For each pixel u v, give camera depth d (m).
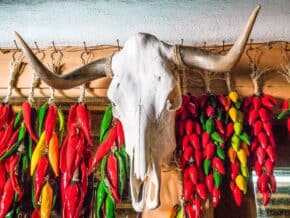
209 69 1.35
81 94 1.67
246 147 1.54
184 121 1.56
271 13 1.82
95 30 1.92
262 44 1.80
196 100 1.60
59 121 1.64
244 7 1.81
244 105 1.62
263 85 1.71
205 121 1.56
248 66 1.75
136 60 1.36
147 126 1.28
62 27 1.91
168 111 1.34
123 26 1.90
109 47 1.88
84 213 1.83
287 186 2.02
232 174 1.53
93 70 1.43
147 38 1.40
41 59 1.85
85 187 1.54
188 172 1.52
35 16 1.88
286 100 1.69
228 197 1.91
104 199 1.52
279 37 1.86
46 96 1.76
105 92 1.73
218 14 1.84
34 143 1.62
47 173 1.58
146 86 1.32
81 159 1.56
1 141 1.58
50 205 1.53
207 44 1.92
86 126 1.56
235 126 1.55
